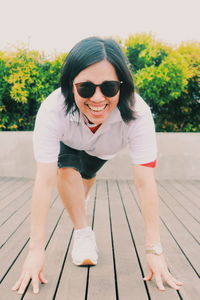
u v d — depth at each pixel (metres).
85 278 1.57
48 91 4.62
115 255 1.86
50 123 1.44
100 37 1.28
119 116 1.45
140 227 2.39
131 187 3.93
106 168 4.46
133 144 1.50
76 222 1.75
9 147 4.52
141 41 4.58
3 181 4.26
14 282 1.52
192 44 4.76
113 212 2.80
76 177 1.72
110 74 1.23
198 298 1.40
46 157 1.45
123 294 1.42
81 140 1.58
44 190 1.43
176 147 4.53
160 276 1.47
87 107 1.29
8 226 2.39
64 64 1.30
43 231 1.45
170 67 4.39
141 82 4.41
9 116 4.89
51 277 1.57
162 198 3.44
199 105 4.92
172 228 2.41
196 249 2.00
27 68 4.54
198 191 3.81
